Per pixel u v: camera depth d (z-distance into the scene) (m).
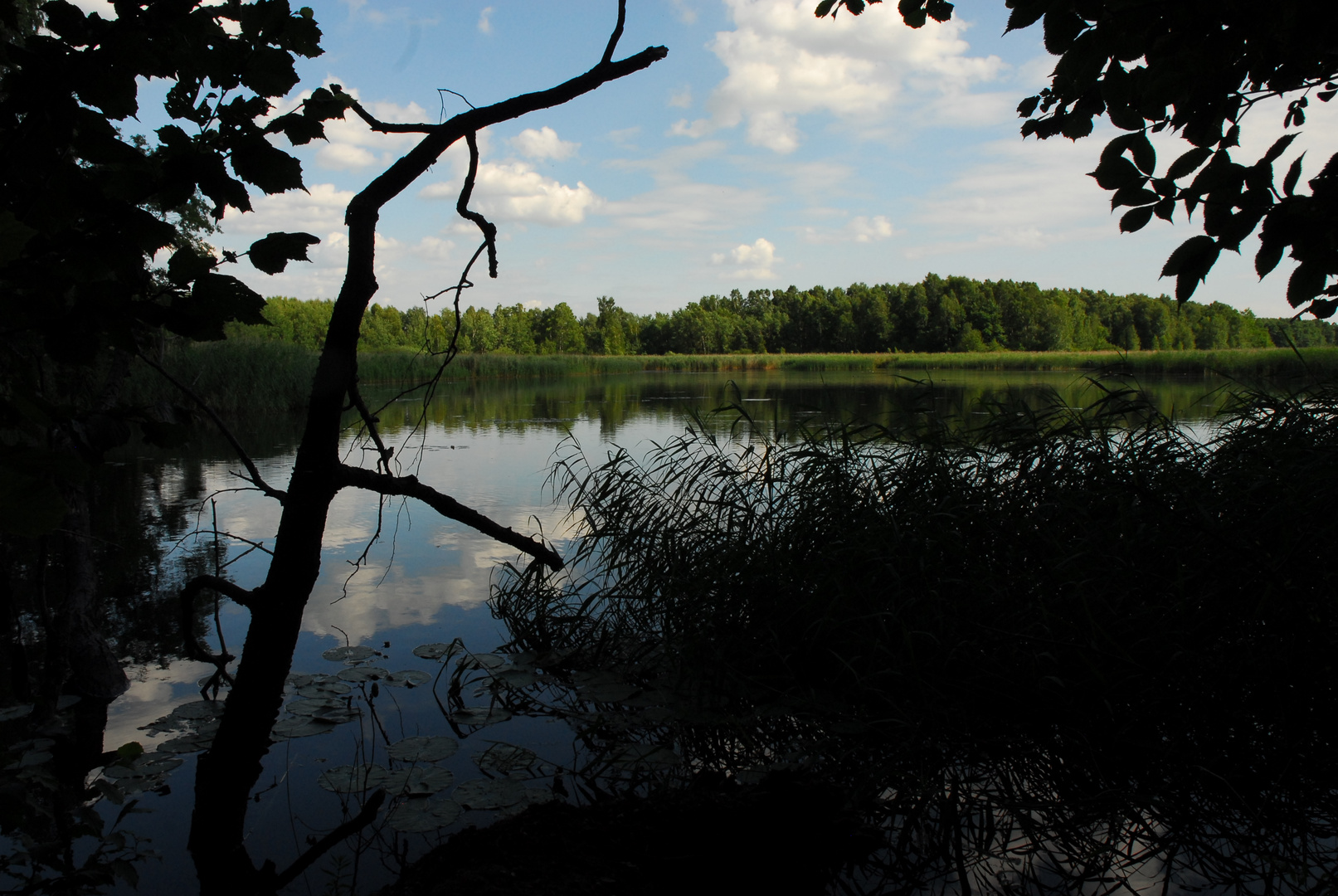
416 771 2.05
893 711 2.26
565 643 2.97
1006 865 1.68
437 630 3.13
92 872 1.36
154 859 1.64
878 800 1.93
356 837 1.76
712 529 3.10
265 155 0.93
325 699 2.49
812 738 2.19
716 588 2.74
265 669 1.53
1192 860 1.70
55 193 0.85
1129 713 2.06
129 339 0.94
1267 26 1.45
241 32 0.95
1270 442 2.73
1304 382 3.10
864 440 3.15
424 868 1.58
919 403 3.22
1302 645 2.01
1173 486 2.47
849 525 2.79
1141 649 2.13
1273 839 1.76
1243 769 1.92
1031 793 1.93
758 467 3.23
